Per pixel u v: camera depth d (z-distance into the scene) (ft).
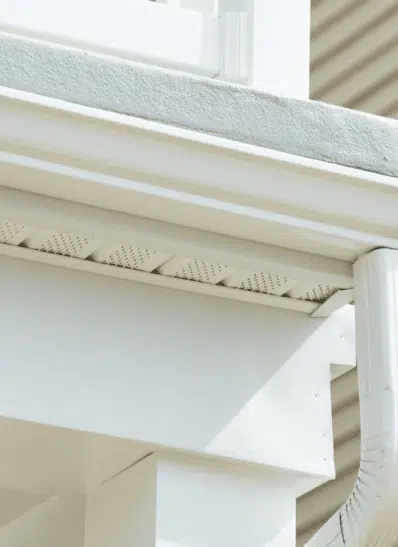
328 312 12.75
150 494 12.23
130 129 10.82
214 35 12.60
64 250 11.92
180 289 12.39
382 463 11.19
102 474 13.14
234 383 12.35
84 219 11.28
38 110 10.67
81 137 10.79
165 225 11.47
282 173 11.20
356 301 11.78
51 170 10.84
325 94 21.62
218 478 12.35
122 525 12.69
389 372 11.33
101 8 12.25
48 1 12.08
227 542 12.20
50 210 11.21
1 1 11.93
